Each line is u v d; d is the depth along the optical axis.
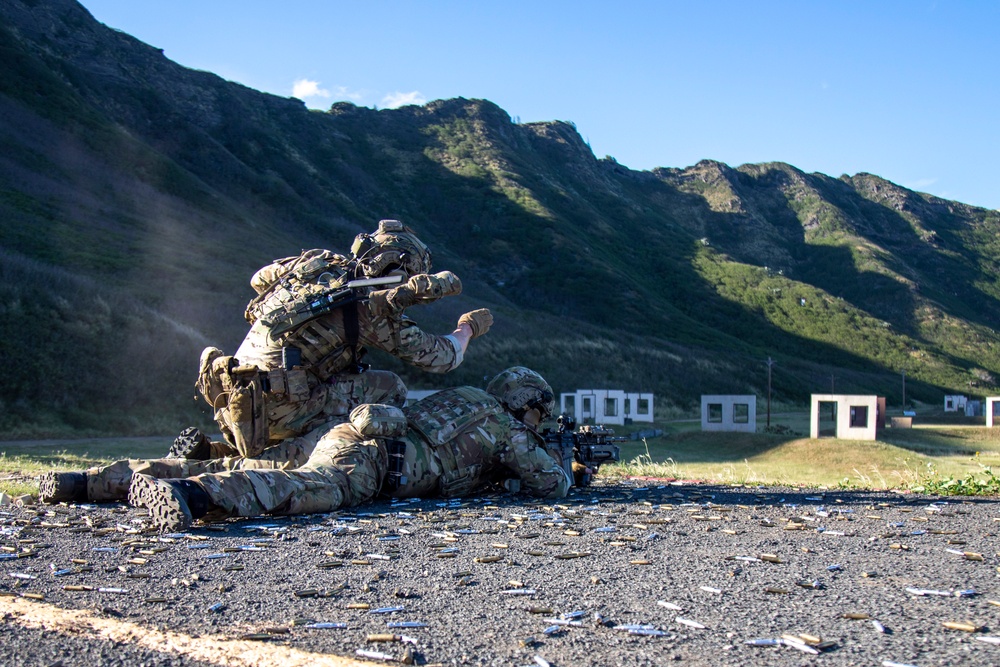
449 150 138.88
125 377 28.11
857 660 2.42
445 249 106.44
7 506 5.86
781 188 178.75
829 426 36.69
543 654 2.49
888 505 5.92
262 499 5.00
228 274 47.38
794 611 2.97
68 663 2.42
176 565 3.76
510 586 3.35
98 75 98.06
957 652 2.49
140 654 2.49
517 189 124.56
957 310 133.50
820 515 5.33
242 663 2.41
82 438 23.11
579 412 36.94
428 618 2.88
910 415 51.38
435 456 6.13
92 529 4.74
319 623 2.79
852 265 143.75
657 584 3.39
